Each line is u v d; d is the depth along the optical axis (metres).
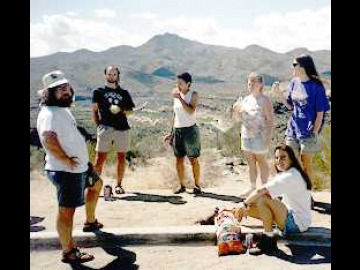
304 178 5.57
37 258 5.46
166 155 13.31
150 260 5.35
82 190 5.11
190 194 8.12
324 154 8.88
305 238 5.66
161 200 7.71
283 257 5.25
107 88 7.59
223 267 5.02
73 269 5.12
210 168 10.88
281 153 5.51
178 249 5.71
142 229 5.95
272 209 5.58
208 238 5.81
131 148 13.11
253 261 5.16
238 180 9.85
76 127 5.06
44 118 4.81
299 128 6.51
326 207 7.00
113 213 6.96
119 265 5.21
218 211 6.43
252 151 7.22
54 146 4.79
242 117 7.25
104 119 7.60
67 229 5.19
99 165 7.70
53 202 7.84
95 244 5.82
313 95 6.36
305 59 6.37
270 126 7.14
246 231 5.77
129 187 9.15
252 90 7.14
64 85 4.86
